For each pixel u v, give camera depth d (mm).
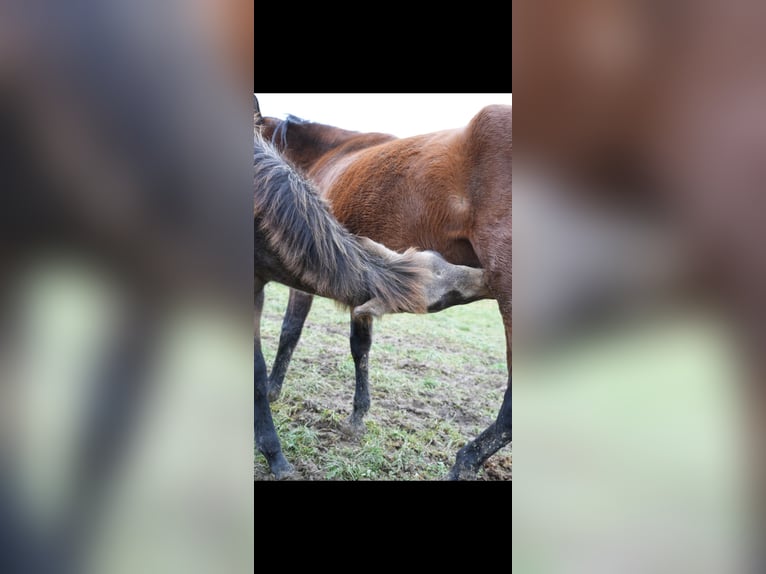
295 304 1770
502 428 1495
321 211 1325
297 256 1304
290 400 1764
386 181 1601
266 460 1551
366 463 1611
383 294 1344
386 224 1602
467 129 1498
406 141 1598
